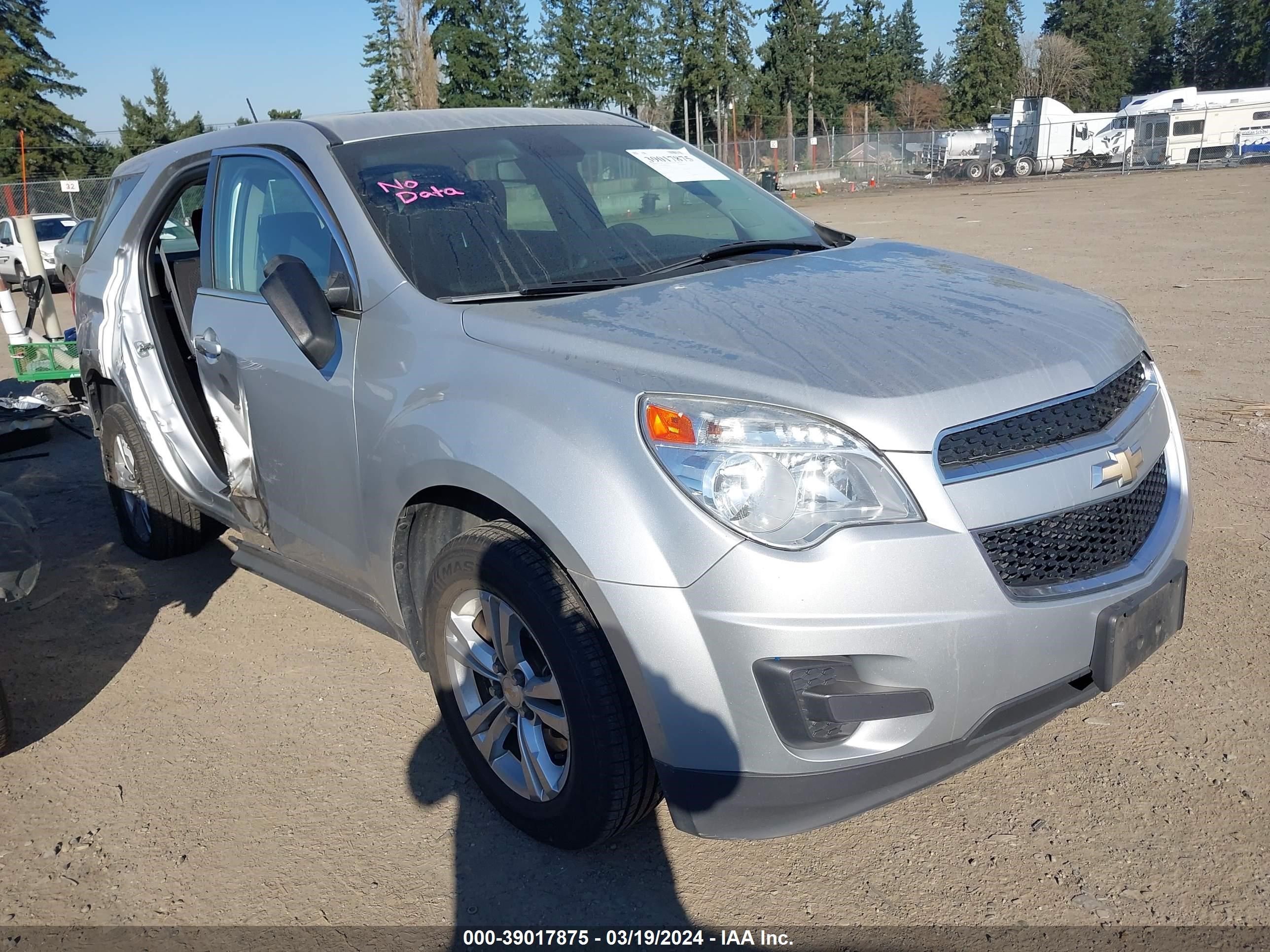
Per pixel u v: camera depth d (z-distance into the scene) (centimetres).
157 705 363
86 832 293
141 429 453
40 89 5509
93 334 463
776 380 229
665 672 223
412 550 296
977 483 224
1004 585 225
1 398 759
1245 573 403
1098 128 4234
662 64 6191
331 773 316
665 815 286
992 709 228
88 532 550
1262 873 246
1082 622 234
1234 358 753
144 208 434
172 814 299
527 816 270
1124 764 292
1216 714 312
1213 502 480
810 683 217
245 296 356
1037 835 266
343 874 270
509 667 267
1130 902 240
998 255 1471
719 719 222
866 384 228
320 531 329
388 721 343
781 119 7731
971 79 7706
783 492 218
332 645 403
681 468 223
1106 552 245
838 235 391
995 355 245
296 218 340
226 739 338
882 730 223
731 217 374
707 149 6231
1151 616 246
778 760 221
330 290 306
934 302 278
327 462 313
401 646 399
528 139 372
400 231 312
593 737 240
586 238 332
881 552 215
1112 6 9369
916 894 249
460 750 292
